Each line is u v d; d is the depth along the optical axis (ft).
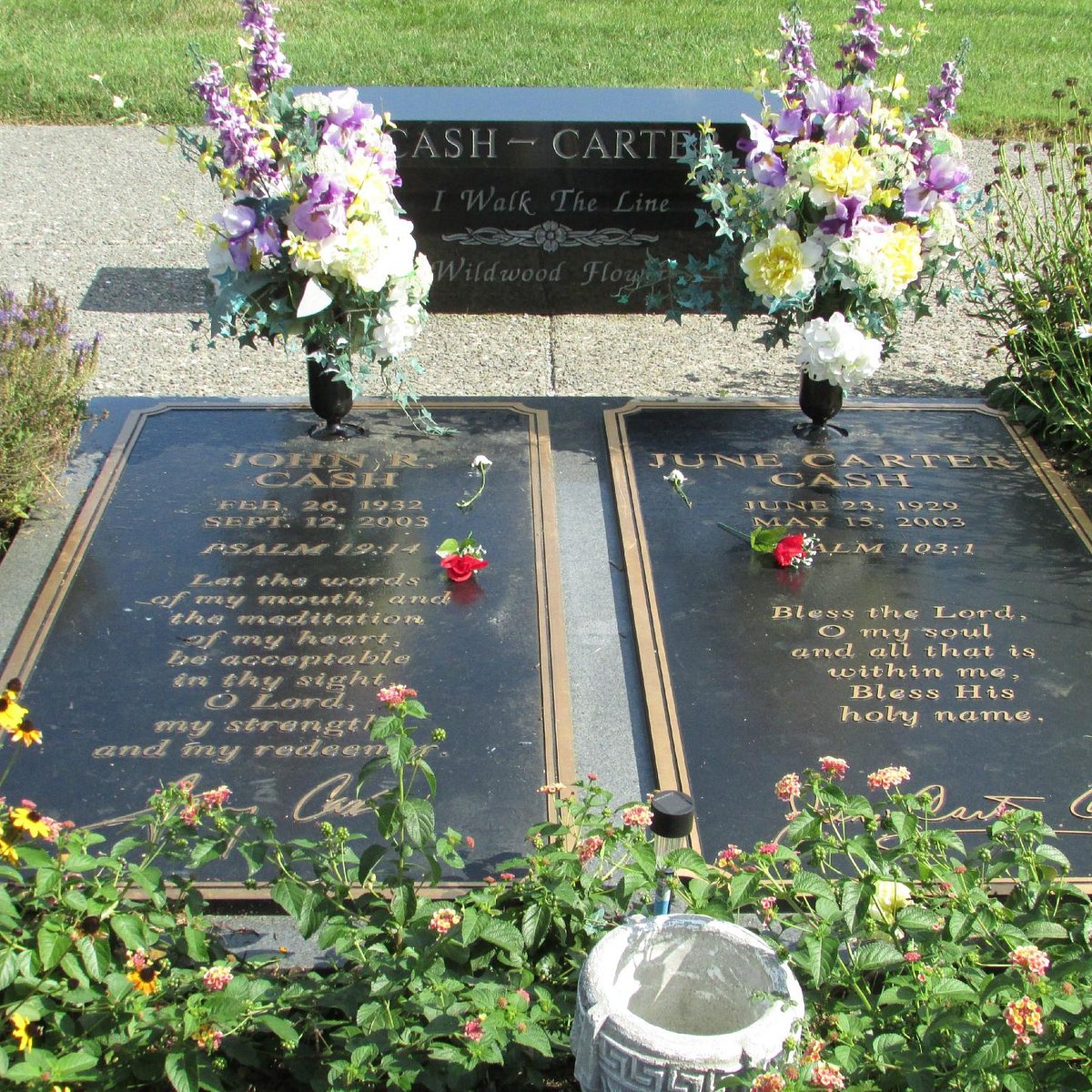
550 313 24.21
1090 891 11.06
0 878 10.46
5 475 15.29
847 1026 8.64
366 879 10.23
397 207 16.67
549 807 11.74
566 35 44.70
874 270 16.25
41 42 41.93
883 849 11.05
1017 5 51.11
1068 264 19.81
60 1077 8.35
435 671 13.25
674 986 9.07
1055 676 13.46
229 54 40.34
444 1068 9.01
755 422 17.99
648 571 14.88
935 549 15.39
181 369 21.54
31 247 26.68
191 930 9.50
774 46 42.80
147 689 12.89
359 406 18.08
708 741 12.57
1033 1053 8.43
